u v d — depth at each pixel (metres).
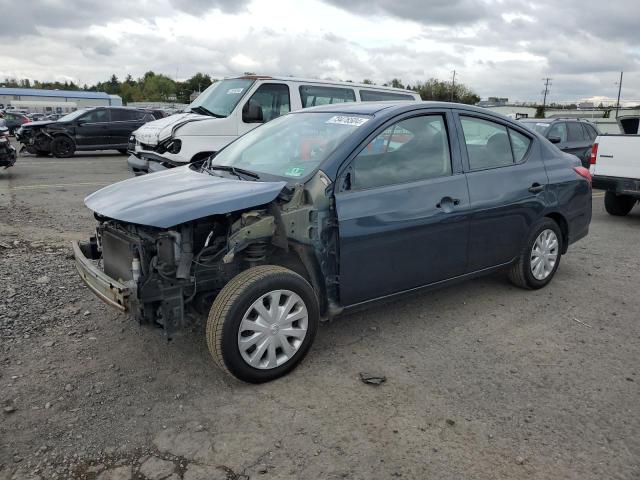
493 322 4.50
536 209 4.92
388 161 3.96
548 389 3.45
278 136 4.47
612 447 2.88
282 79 9.32
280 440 2.90
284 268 3.49
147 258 3.34
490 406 3.25
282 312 3.45
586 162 12.38
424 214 4.01
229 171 4.21
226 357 3.26
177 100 111.25
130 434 2.94
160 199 3.42
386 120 3.98
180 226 3.27
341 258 3.65
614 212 9.50
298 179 3.70
